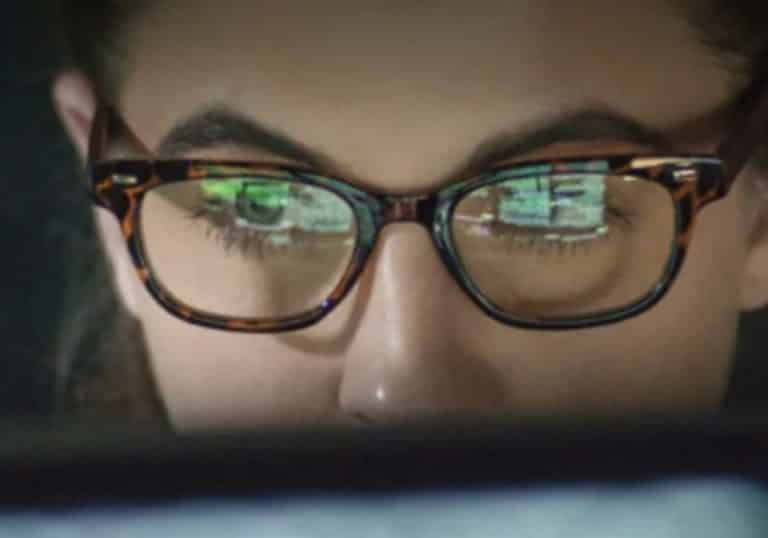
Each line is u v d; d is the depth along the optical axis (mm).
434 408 1865
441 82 1858
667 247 1904
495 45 1865
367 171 1892
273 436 901
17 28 2289
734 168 2021
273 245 1926
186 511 812
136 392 2293
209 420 2100
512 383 1923
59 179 2357
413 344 1875
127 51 2105
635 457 813
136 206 1968
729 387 2156
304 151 1916
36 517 805
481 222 1869
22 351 2350
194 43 1969
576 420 946
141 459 820
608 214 1878
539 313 1896
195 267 1963
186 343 2139
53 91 2326
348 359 1925
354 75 1871
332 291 1904
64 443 894
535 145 1898
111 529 803
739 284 2158
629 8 1919
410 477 818
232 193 1929
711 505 815
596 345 1949
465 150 1883
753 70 2037
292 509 810
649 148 1974
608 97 1922
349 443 863
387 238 1881
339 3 1854
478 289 1880
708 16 1982
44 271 2359
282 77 1896
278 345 1991
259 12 1905
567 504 819
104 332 2350
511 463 810
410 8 1825
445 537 808
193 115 1992
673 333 2057
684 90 1986
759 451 822
